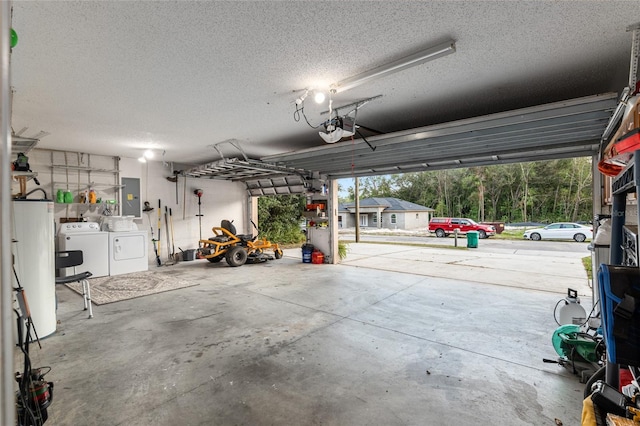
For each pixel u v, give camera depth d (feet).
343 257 27.84
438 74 9.57
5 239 1.55
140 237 21.97
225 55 8.24
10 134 1.63
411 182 105.70
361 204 88.22
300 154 17.89
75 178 21.02
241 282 18.57
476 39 7.57
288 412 6.55
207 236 28.45
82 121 13.93
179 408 6.70
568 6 6.29
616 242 6.10
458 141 14.30
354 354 9.18
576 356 7.97
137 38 7.35
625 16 6.61
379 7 6.31
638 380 4.88
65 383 7.70
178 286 17.47
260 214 40.60
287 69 9.08
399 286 17.60
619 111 8.29
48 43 7.50
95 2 6.00
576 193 72.18
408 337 10.40
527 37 7.48
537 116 10.44
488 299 14.94
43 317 10.43
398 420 6.27
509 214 82.23
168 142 18.44
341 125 11.75
